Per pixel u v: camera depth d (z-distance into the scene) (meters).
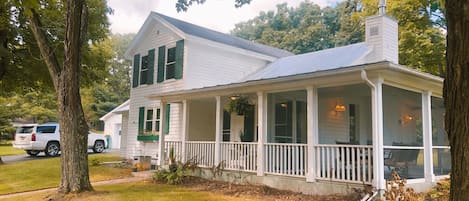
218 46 14.63
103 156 18.70
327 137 12.27
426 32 15.29
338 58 11.45
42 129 18.75
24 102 30.30
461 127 2.39
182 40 13.96
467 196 2.37
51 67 8.37
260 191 8.43
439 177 8.98
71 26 8.05
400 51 15.91
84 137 8.28
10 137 30.11
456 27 2.40
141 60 16.22
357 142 12.69
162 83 14.66
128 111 17.34
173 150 11.33
